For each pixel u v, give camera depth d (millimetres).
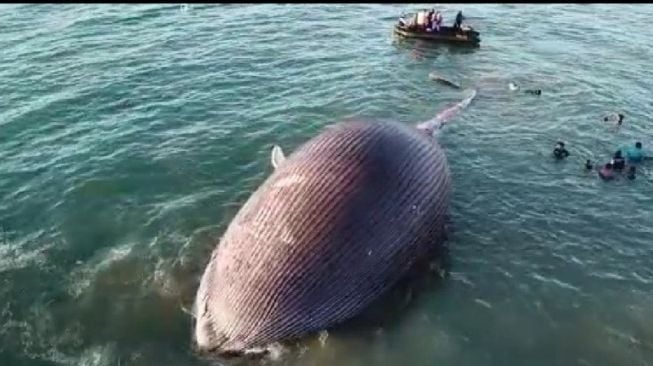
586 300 25328
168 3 52844
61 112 35812
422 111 38344
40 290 24609
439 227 25484
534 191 31250
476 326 23953
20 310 23797
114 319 23484
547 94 41219
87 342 22688
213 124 35188
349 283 22078
